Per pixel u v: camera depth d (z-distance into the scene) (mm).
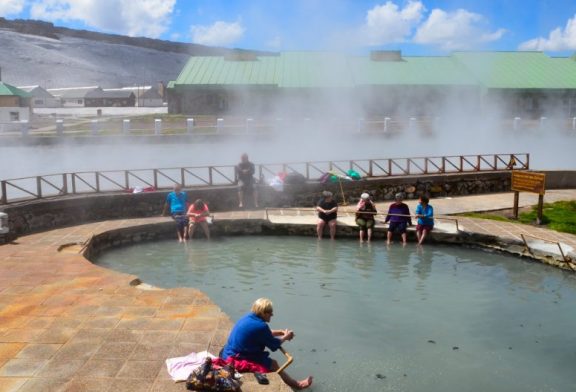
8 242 11711
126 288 8438
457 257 12273
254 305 5867
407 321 8555
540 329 8320
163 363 5809
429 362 7152
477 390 6457
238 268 11375
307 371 6816
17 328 6781
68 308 7523
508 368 7027
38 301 7820
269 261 11891
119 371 5617
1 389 5227
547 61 57281
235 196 15852
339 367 6945
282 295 9727
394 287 10211
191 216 13633
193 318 7160
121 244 13266
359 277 10805
